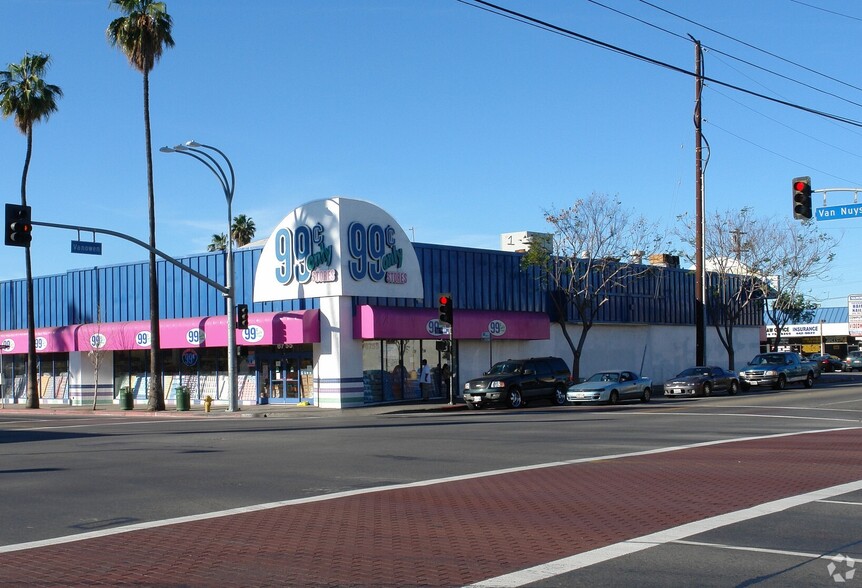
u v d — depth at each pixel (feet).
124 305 151.12
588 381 120.88
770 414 91.15
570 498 39.01
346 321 122.11
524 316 141.69
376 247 126.11
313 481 45.91
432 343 134.72
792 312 241.55
